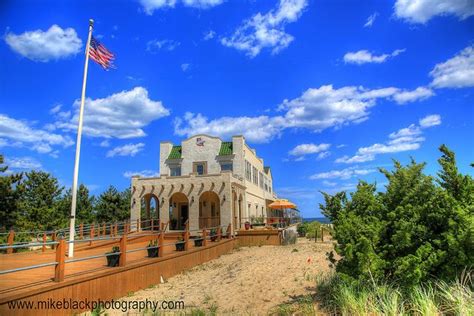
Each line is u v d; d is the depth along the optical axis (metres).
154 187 34.09
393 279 6.79
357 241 6.68
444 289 6.12
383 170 7.71
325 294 8.41
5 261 15.56
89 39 19.14
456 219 6.37
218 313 8.67
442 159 7.33
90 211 47.66
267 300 9.34
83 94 18.52
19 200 35.25
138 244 25.64
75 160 17.84
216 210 41.47
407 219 6.82
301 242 31.95
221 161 39.62
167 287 13.42
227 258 22.25
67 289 9.31
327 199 8.02
